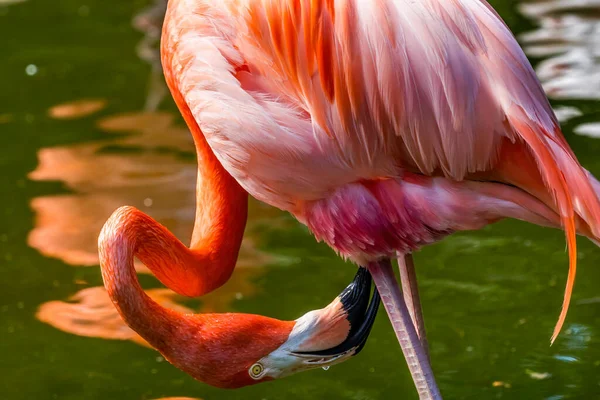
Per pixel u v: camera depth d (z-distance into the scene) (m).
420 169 6.04
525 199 5.98
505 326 8.17
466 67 5.74
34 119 12.10
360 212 6.27
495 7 13.57
